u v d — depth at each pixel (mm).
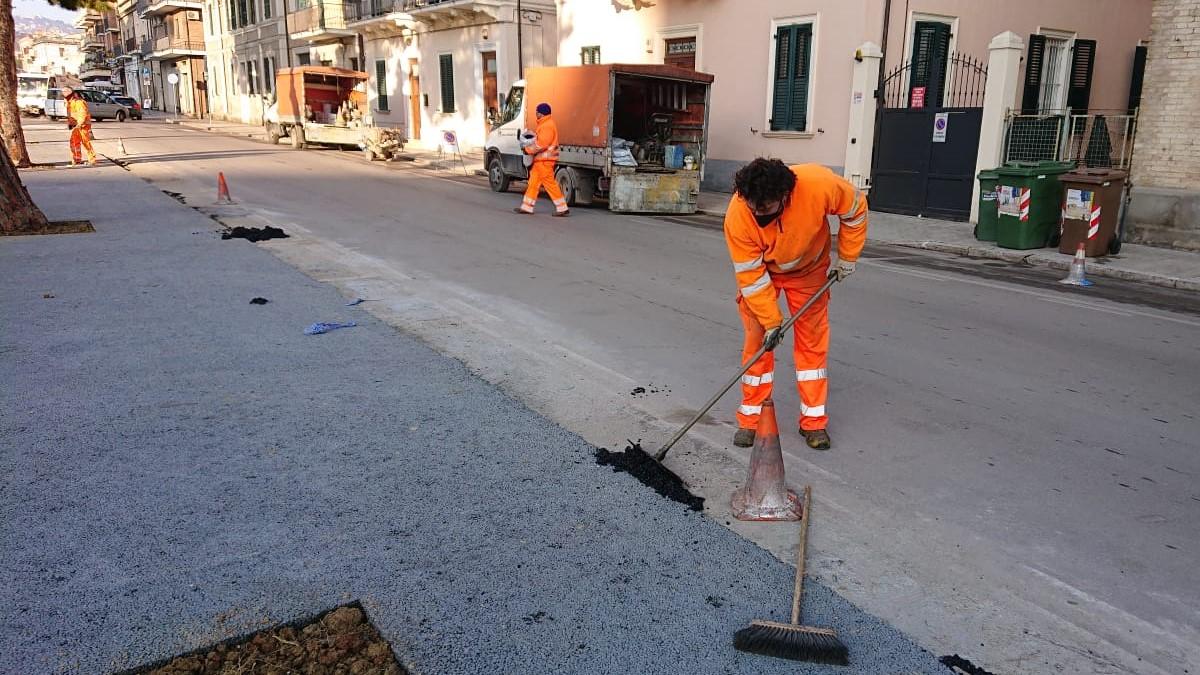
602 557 3305
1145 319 7613
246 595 2959
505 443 4391
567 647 2744
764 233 3971
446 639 2762
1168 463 4406
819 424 4496
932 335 6867
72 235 10562
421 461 4137
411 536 3410
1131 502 3951
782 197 3717
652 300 7926
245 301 7324
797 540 3510
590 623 2877
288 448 4246
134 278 8125
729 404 5199
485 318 7117
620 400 5203
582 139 14961
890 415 5035
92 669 2545
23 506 3551
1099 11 17734
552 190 13930
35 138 30812
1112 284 9344
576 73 14891
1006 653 2811
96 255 9250
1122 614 3055
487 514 3617
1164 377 5875
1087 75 17766
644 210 14617
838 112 15367
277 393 5051
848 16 14859
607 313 7387
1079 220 10477
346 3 33000
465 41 26250
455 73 27109
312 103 29188
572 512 3666
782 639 2727
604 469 4105
